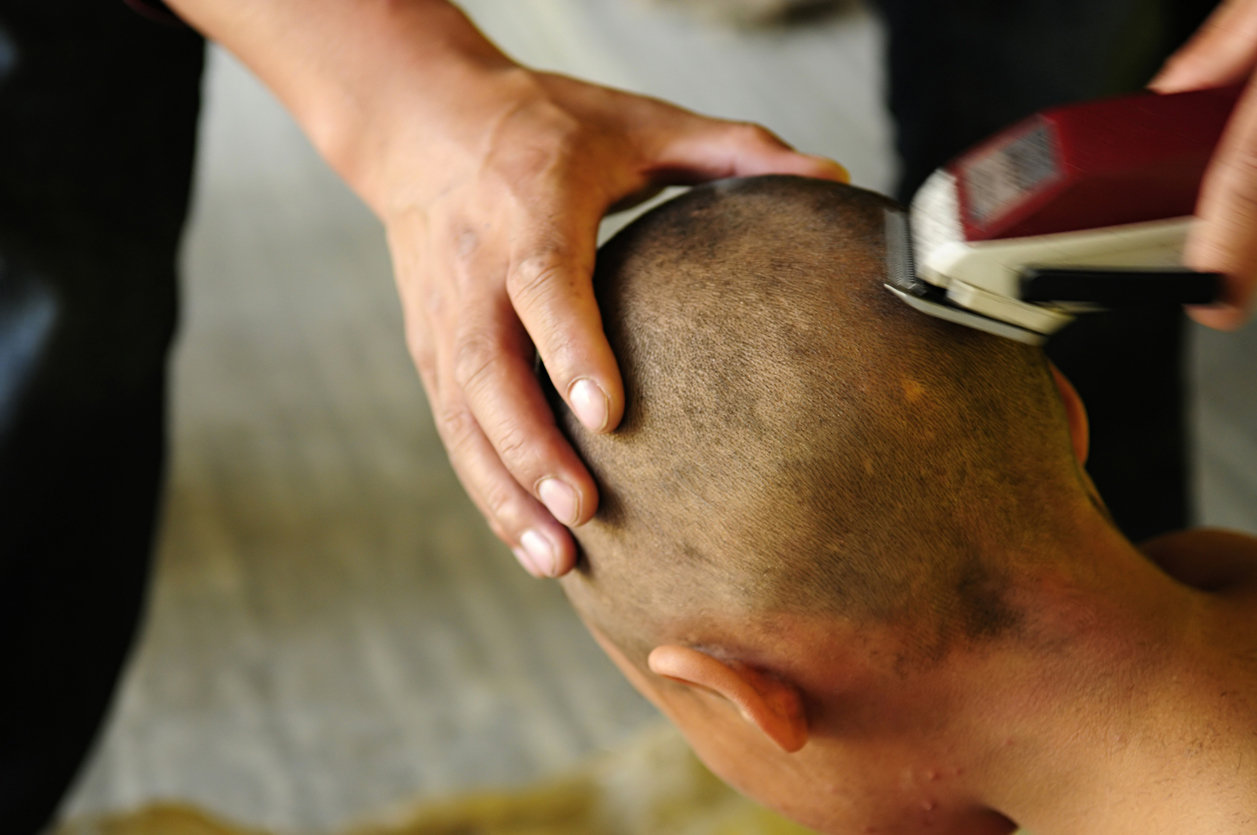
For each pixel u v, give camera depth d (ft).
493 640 5.70
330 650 5.68
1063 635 1.85
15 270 3.48
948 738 1.96
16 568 3.68
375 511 6.55
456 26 2.73
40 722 3.88
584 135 2.44
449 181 2.48
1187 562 2.25
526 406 2.06
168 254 3.88
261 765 5.07
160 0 3.15
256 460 7.00
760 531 1.78
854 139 9.04
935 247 1.66
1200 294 1.60
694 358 1.84
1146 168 1.52
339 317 8.49
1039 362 1.90
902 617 1.82
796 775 2.12
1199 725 1.82
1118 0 3.99
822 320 1.81
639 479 1.86
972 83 4.51
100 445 3.73
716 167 2.53
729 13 10.78
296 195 10.36
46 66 3.44
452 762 5.02
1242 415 6.00
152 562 4.17
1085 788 1.91
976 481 1.79
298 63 2.75
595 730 5.13
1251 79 1.62
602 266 2.06
